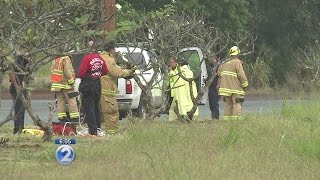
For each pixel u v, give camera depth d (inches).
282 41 6294.3
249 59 6127.0
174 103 2262.6
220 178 1116.5
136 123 1781.5
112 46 1878.7
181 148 1444.4
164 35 2135.8
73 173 1168.8
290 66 6151.6
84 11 1343.5
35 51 1318.9
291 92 3681.1
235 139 1514.5
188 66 2504.9
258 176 1154.0
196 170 1166.3
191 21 2278.5
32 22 1286.9
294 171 1216.8
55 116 2893.7
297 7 6338.6
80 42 1346.0
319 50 5270.7
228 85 2276.1
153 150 1411.2
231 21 5378.9
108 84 1887.3
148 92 2144.4
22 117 1881.2
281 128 1781.5
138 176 1131.3
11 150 1460.4
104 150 1424.7
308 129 1733.5
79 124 1923.0
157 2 4751.5
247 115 2191.2
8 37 1280.8
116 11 1926.7
